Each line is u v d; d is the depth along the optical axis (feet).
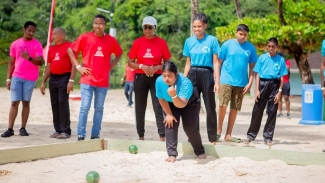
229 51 39.60
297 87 169.48
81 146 34.96
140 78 37.81
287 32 78.18
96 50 37.58
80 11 255.70
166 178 27.30
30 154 32.22
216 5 236.63
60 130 42.39
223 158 32.63
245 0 229.25
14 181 26.55
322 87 36.40
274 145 39.73
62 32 40.98
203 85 36.83
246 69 39.81
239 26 39.34
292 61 169.68
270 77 39.34
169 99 30.83
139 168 29.86
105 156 33.76
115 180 26.78
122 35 237.04
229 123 40.73
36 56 42.04
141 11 246.27
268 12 226.58
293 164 31.40
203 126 54.49
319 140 43.80
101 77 37.86
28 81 42.24
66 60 41.24
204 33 37.04
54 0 43.93
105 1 253.85
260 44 80.79
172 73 29.25
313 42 81.46
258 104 39.75
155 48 37.52
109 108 77.97
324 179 27.14
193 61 36.91
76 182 26.40
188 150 34.30
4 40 218.38
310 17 82.17
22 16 259.80
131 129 50.78
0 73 196.85
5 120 57.00
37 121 56.44
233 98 40.16
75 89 158.40
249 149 32.60
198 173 28.55
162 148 34.91
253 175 28.07
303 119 60.29
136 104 38.40
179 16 242.37
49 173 28.53
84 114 37.70
